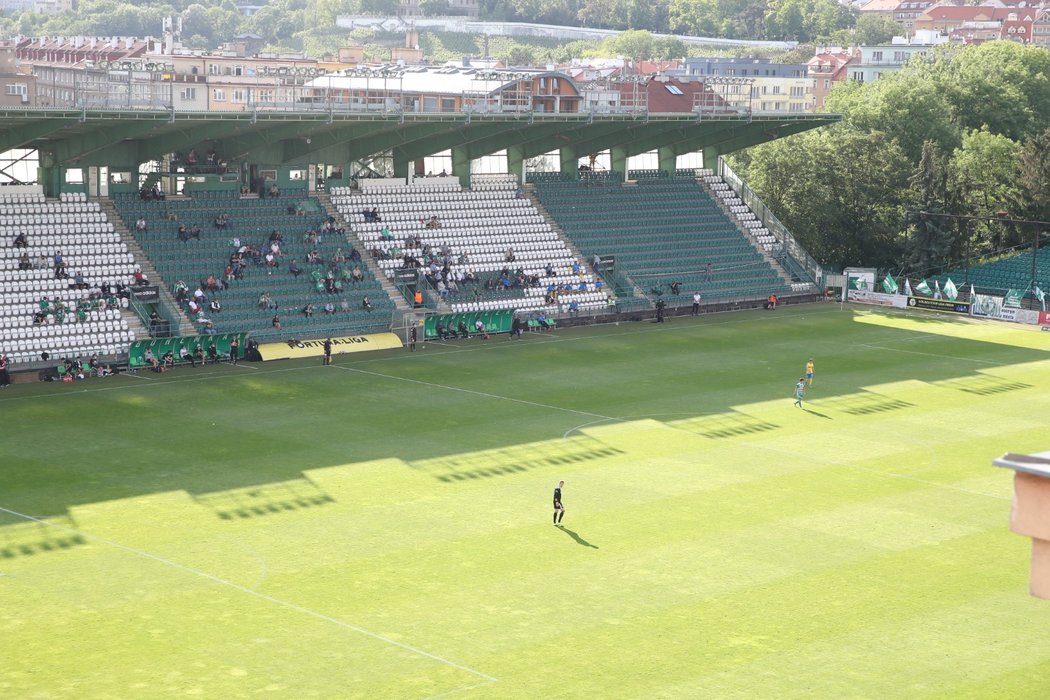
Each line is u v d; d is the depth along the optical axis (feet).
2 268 317.01
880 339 379.76
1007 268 472.03
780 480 230.89
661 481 227.81
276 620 161.38
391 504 209.77
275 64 587.68
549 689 144.36
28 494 208.95
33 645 151.74
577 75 584.81
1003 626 166.09
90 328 311.68
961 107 642.22
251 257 356.18
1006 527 206.90
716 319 407.44
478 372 316.40
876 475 235.81
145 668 146.41
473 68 475.72
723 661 153.17
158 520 198.08
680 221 457.27
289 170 389.19
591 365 328.70
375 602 168.35
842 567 186.70
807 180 492.13
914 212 472.03
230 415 266.57
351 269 369.50
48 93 400.67
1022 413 288.51
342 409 274.16
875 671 151.64
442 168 429.79
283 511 204.54
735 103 471.62
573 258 415.64
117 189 357.00
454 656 152.46
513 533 197.47
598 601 171.01
